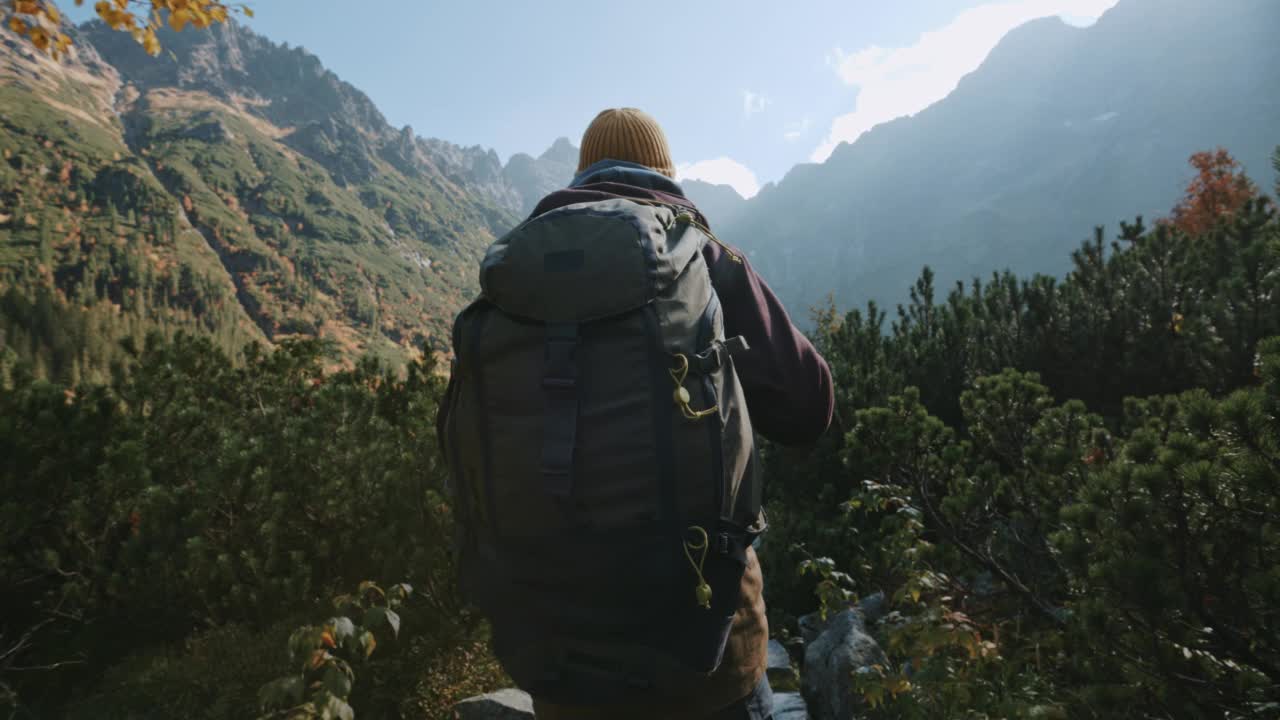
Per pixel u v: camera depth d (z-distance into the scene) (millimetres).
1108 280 5711
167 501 4918
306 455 4785
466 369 1145
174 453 5625
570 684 1047
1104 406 5402
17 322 128750
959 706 2428
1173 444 1909
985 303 6703
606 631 1020
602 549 1008
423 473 4602
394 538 4488
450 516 4410
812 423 1337
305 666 1632
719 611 1045
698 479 1021
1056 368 5797
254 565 4461
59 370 121688
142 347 6070
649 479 1008
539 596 1051
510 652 1093
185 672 4223
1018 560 3412
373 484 4703
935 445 3695
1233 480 1803
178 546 4734
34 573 4812
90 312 146375
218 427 5922
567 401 1044
